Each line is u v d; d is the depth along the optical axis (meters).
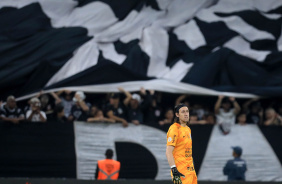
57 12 46.03
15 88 41.78
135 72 43.53
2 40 43.00
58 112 39.59
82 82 42.19
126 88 42.72
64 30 44.91
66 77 42.78
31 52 43.16
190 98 45.69
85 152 38.84
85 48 44.22
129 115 41.03
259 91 44.53
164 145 40.50
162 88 43.12
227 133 41.88
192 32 47.62
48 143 38.12
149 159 40.03
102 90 42.28
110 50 45.28
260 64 46.75
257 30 48.53
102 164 34.09
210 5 49.62
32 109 38.34
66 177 38.12
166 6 48.62
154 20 47.75
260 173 41.53
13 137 37.44
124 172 39.44
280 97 44.78
